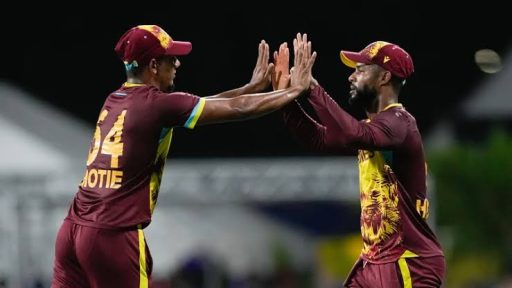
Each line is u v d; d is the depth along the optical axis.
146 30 27.17
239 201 54.06
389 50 28.34
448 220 68.12
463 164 68.31
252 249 61.78
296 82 27.69
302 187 54.25
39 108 56.94
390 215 27.97
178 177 53.97
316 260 61.34
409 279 27.86
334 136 27.44
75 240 26.64
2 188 52.97
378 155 28.11
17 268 52.62
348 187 54.25
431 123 93.94
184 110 26.52
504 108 93.81
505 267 66.06
